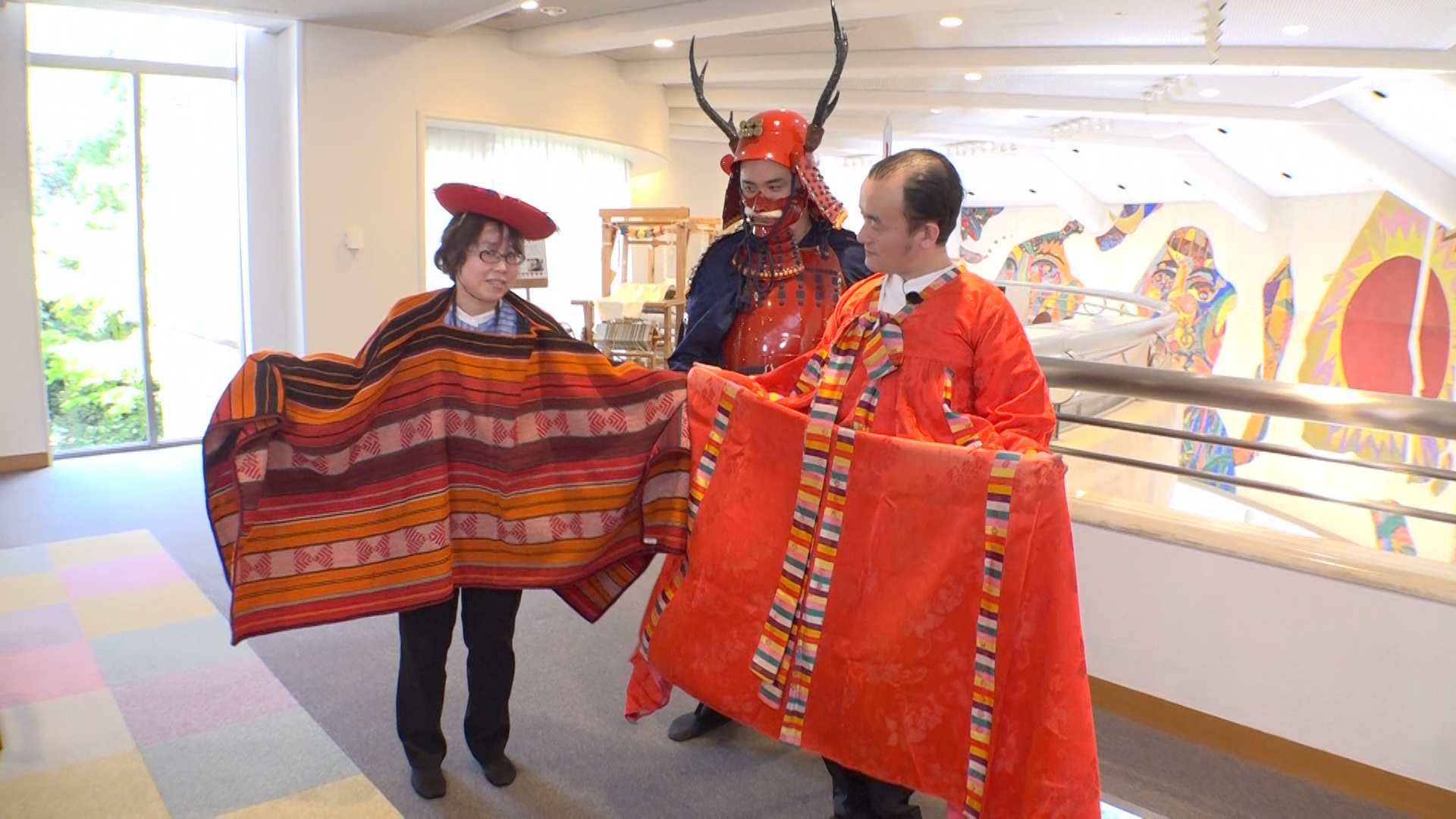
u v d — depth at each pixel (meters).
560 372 2.04
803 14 5.86
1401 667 2.15
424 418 1.95
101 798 2.11
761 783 2.24
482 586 2.02
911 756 1.74
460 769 2.26
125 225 5.92
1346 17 5.81
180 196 6.09
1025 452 1.66
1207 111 9.17
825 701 1.83
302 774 2.21
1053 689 1.59
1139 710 2.54
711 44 7.50
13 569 3.62
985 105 9.32
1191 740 2.45
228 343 6.38
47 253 5.70
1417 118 8.59
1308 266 12.92
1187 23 6.14
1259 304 13.69
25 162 5.25
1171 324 5.51
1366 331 12.04
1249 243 13.80
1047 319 7.37
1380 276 11.86
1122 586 2.54
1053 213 16.75
